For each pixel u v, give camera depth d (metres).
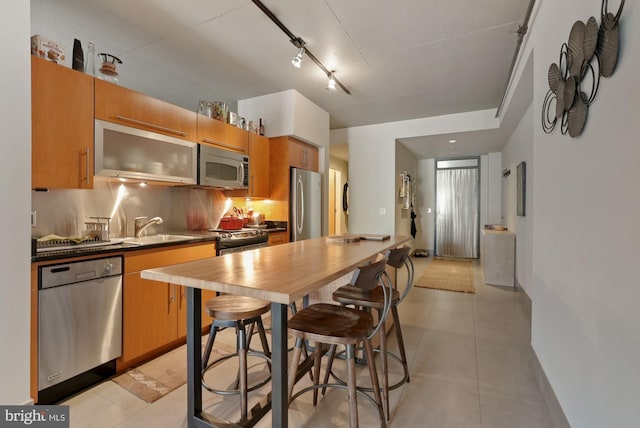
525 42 2.45
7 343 1.45
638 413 0.88
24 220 1.51
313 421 1.59
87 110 2.05
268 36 2.59
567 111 1.41
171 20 2.36
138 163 2.37
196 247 2.56
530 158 3.41
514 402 1.76
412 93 3.85
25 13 1.51
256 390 1.86
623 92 0.97
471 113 4.59
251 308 1.57
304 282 1.08
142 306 2.14
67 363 1.73
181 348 2.42
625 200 0.96
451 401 1.77
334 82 3.35
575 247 1.34
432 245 7.33
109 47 2.67
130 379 1.97
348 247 2.07
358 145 5.45
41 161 1.81
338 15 2.29
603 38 1.09
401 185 5.73
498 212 6.45
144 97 2.43
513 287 4.29
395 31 2.50
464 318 3.10
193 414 1.43
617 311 1.00
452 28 2.46
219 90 3.78
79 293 1.79
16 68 1.48
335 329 1.33
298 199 3.92
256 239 3.22
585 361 1.24
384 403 1.69
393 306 1.89
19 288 1.49
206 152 2.98
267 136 3.94
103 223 2.37
